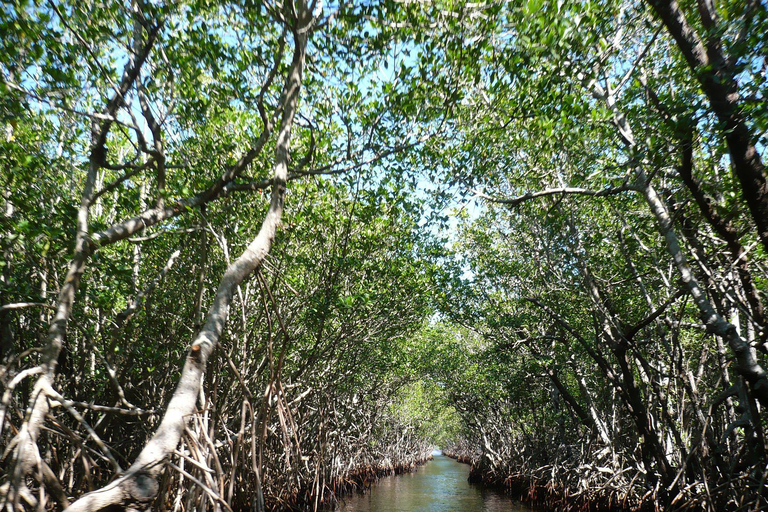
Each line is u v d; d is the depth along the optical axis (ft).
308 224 43.09
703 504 36.88
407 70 31.53
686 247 36.58
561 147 34.17
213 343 18.83
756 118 21.21
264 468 50.37
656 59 35.01
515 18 25.34
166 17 24.73
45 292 29.04
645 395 46.80
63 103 24.85
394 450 144.25
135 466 16.12
